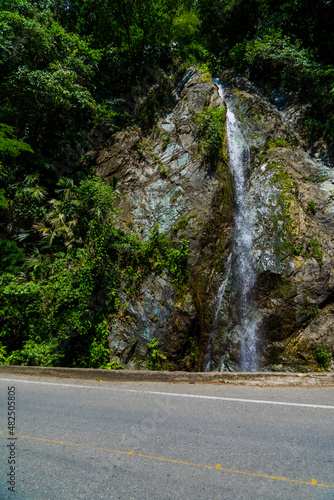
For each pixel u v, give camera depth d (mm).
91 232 9703
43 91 10930
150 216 10500
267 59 14219
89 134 13586
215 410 3703
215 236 9586
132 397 4238
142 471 2564
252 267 9047
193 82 12820
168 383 4801
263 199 9859
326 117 12352
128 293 9203
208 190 10008
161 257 9406
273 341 7926
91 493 2322
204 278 9086
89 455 2830
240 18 17344
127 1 15281
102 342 8539
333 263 8180
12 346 7926
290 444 2906
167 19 16328
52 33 11508
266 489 2314
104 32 16172
